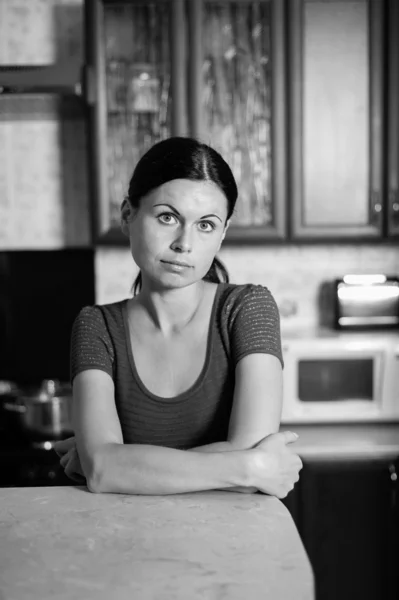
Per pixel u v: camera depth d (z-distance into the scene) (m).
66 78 2.55
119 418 1.22
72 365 1.22
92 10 2.74
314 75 2.82
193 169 1.09
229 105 2.83
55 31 3.04
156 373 1.20
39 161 3.10
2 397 2.79
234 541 0.83
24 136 3.09
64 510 0.94
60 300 3.05
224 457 1.00
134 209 1.14
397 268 3.12
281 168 2.81
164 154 1.10
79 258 3.05
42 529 0.88
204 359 1.20
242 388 1.15
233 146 2.84
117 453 1.03
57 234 3.12
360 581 2.05
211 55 2.82
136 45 2.80
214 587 0.71
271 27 2.77
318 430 2.79
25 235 3.12
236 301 1.23
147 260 1.13
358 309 2.92
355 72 2.82
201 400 1.19
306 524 2.27
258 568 0.75
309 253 3.11
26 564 0.77
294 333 2.91
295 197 2.82
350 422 2.86
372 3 2.76
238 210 2.86
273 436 1.06
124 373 1.21
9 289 3.05
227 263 3.12
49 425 2.54
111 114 2.83
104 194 2.82
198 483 0.99
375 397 2.73
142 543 0.83
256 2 2.77
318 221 2.87
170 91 2.78
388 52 2.78
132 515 0.92
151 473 1.00
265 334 1.20
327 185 2.87
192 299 1.21
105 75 2.80
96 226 2.83
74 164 3.10
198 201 1.09
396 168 2.82
